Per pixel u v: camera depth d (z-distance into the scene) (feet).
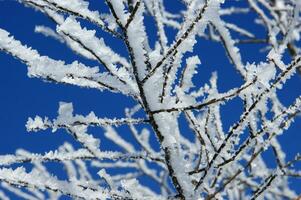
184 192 7.51
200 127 7.95
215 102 7.11
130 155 7.77
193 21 6.86
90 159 7.72
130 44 6.99
